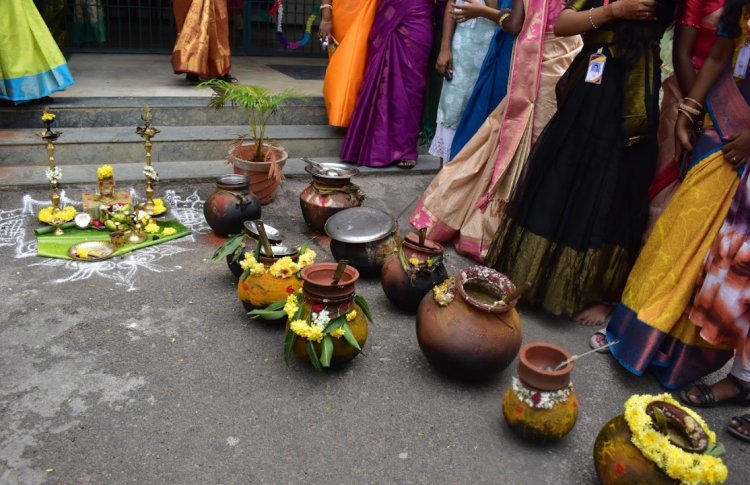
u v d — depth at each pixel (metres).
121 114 5.12
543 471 2.31
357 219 3.61
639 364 2.81
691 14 2.81
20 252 3.55
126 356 2.75
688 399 2.76
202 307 3.17
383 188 5.05
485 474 2.27
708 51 2.89
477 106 4.39
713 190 2.65
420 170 5.40
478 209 3.95
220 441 2.32
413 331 3.13
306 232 4.17
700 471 1.92
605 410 2.68
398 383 2.72
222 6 5.59
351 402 2.58
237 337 2.95
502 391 2.73
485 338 2.58
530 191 3.29
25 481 2.09
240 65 7.34
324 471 2.22
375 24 5.19
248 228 3.24
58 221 3.78
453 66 4.72
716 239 2.61
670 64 4.51
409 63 5.11
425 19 5.06
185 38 5.45
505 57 4.20
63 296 3.16
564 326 3.30
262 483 2.15
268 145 4.61
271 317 2.89
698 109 2.72
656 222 2.93
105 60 6.94
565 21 3.09
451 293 2.73
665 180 3.15
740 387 2.76
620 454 2.08
